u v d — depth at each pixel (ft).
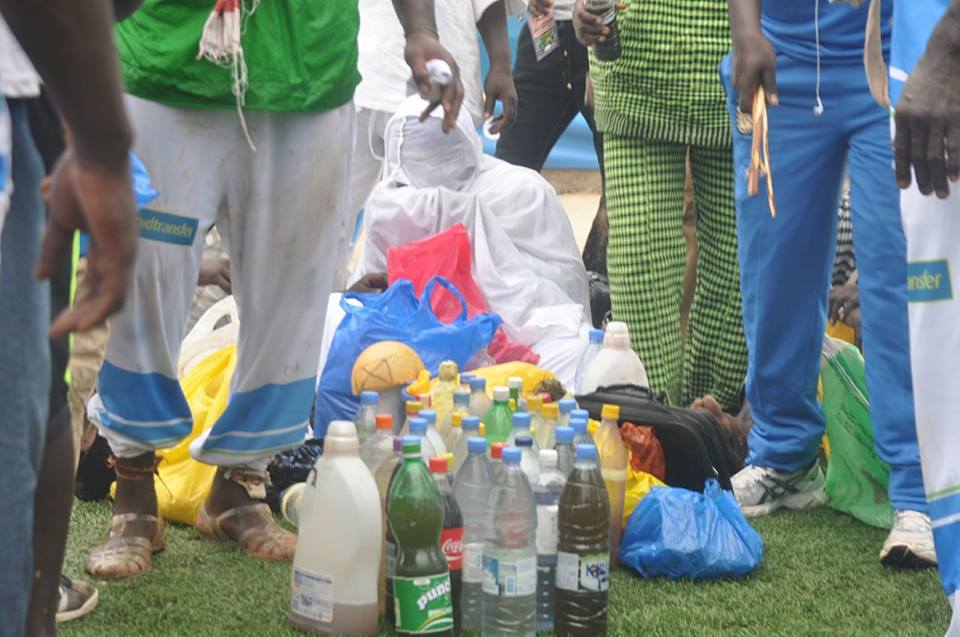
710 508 19.63
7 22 7.37
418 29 18.60
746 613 18.10
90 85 7.48
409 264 26.13
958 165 15.17
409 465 15.99
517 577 16.16
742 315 26.05
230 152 17.95
